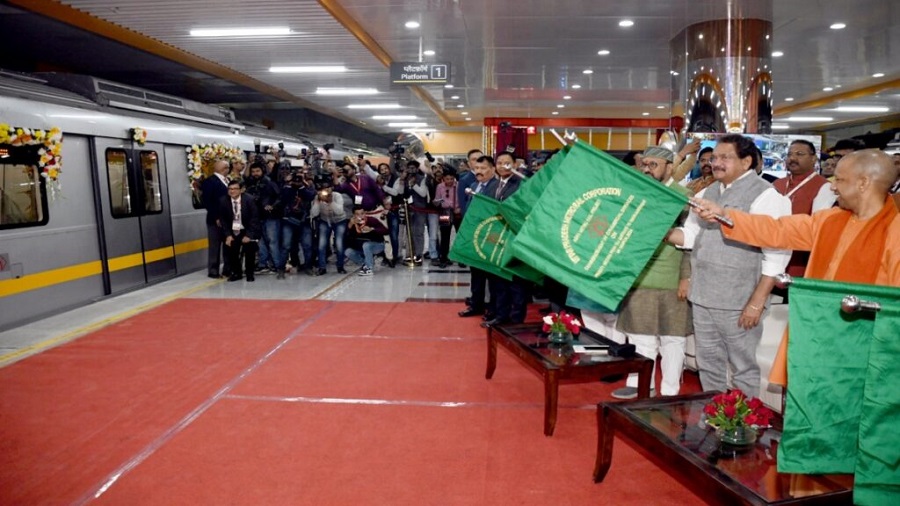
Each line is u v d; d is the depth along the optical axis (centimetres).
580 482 328
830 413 204
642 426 285
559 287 548
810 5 795
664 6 789
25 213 680
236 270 929
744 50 833
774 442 269
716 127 842
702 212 285
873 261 235
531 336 441
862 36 979
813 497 219
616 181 297
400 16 859
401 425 401
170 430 393
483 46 1056
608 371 379
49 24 966
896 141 558
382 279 943
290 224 951
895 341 186
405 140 1369
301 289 860
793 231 272
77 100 785
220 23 830
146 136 884
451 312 721
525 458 355
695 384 474
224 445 371
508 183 576
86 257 775
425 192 1067
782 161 624
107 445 372
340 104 1805
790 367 202
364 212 966
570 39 998
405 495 314
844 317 198
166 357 545
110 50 1160
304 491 319
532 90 1609
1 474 337
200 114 1092
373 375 499
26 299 675
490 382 483
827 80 1440
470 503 307
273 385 475
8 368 514
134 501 309
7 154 654
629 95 1697
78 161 767
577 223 301
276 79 1322
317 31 873
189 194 1018
